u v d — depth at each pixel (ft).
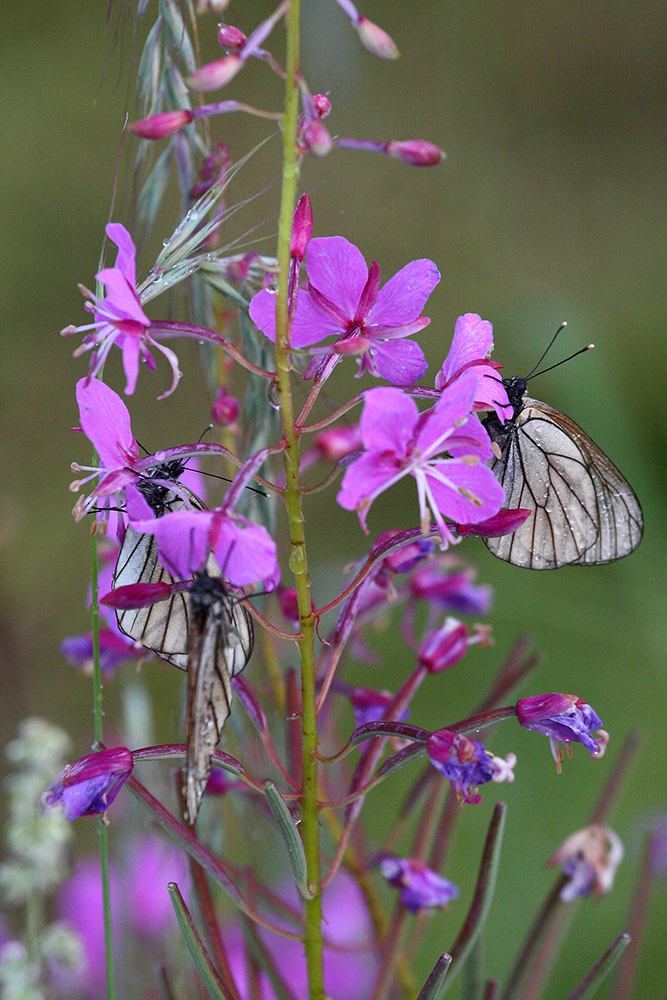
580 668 4.07
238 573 2.03
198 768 2.01
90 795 2.06
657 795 3.56
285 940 2.49
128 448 2.12
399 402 2.04
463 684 4.06
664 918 3.18
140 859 2.48
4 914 2.54
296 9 2.02
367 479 2.06
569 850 2.26
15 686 2.80
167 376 3.52
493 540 2.34
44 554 3.99
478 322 2.14
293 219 2.08
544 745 3.53
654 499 3.57
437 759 2.04
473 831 3.33
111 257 2.18
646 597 3.51
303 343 2.14
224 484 2.34
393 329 2.11
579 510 2.35
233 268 2.12
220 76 2.00
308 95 2.03
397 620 4.33
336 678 2.31
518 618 3.83
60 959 2.41
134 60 2.11
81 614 3.66
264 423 2.19
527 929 3.01
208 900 2.16
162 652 2.08
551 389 4.80
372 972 2.48
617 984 2.32
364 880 2.31
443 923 3.13
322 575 2.96
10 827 2.41
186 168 2.21
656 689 3.97
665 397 5.14
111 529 2.16
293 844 2.06
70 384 5.13
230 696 2.06
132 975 2.47
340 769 2.33
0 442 4.78
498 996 2.24
